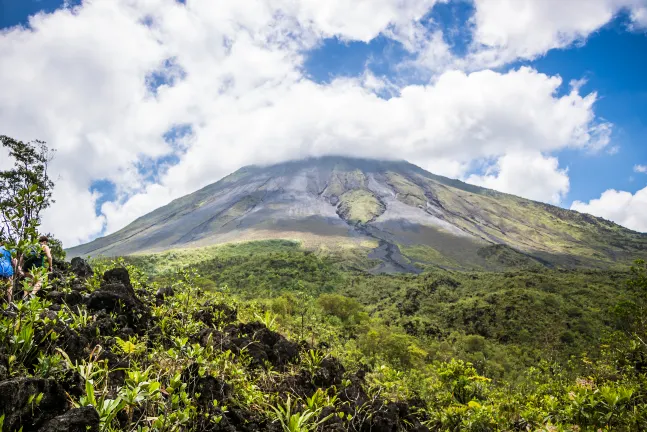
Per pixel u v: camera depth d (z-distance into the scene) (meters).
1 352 3.91
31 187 5.03
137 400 3.63
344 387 7.25
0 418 2.92
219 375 5.71
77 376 4.24
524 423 9.33
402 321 84.81
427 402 11.41
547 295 90.81
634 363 13.66
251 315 10.72
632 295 17.52
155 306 8.50
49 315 5.11
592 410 8.56
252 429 5.07
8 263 6.04
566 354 58.62
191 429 4.25
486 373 48.00
